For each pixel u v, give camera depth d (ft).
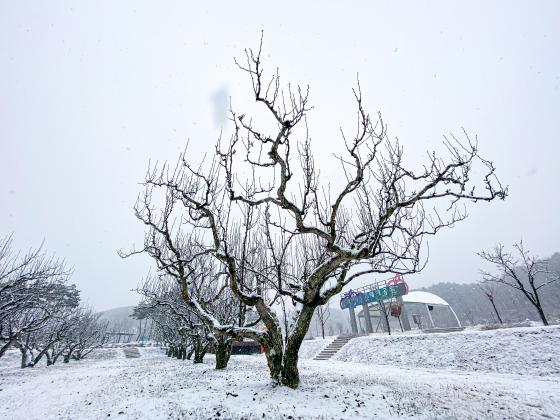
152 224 44.83
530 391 37.17
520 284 91.04
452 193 34.58
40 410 36.70
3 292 74.13
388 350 86.02
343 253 32.99
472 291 361.30
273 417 26.30
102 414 30.73
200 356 81.41
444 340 78.33
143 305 147.54
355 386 37.55
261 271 48.88
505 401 32.09
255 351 139.85
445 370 63.36
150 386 43.60
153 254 48.21
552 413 28.22
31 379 65.16
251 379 44.62
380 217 34.01
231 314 62.44
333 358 99.60
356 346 97.86
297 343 36.88
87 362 120.06
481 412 27.86
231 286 38.50
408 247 39.60
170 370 62.54
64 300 125.49
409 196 35.53
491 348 67.00
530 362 58.49
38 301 89.35
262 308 38.75
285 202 34.68
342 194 34.06
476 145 35.70
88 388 48.57
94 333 147.13
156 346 185.68
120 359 127.85
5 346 82.58
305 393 33.22
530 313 258.78
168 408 30.83
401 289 120.16
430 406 29.17
